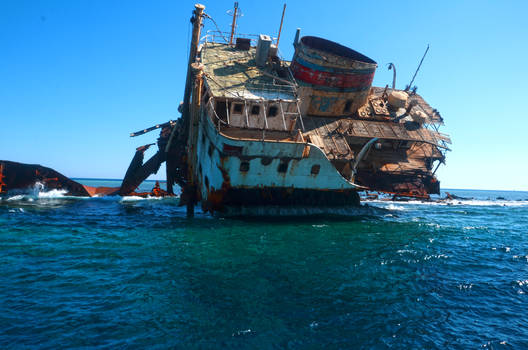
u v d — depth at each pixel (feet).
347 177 89.35
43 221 67.10
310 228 65.87
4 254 43.19
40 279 35.37
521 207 149.28
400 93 107.86
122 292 32.78
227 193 72.33
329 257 46.75
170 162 122.52
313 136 87.10
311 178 74.38
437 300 34.40
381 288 36.65
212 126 70.23
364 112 101.91
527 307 33.65
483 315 31.60
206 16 88.22
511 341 27.20
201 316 28.76
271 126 79.15
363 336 26.96
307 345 25.36
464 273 43.19
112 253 45.34
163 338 25.40
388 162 99.09
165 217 77.61
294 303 31.96
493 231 75.00
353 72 91.20
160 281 35.73
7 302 29.89
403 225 75.56
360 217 82.48
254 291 34.09
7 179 101.71
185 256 44.55
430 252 52.31
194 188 83.35
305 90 91.50
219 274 38.29
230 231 60.75
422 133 99.91
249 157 67.97
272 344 25.22
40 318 27.50
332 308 31.35
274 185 72.95
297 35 102.78
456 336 27.71
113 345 24.31
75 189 114.62
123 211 86.99
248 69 89.15
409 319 30.09
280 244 52.60
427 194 98.07
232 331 26.66
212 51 96.12
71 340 24.68
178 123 110.73
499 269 45.62
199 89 78.38
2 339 24.36
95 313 28.58
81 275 36.86
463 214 107.55
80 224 65.77
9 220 66.23
